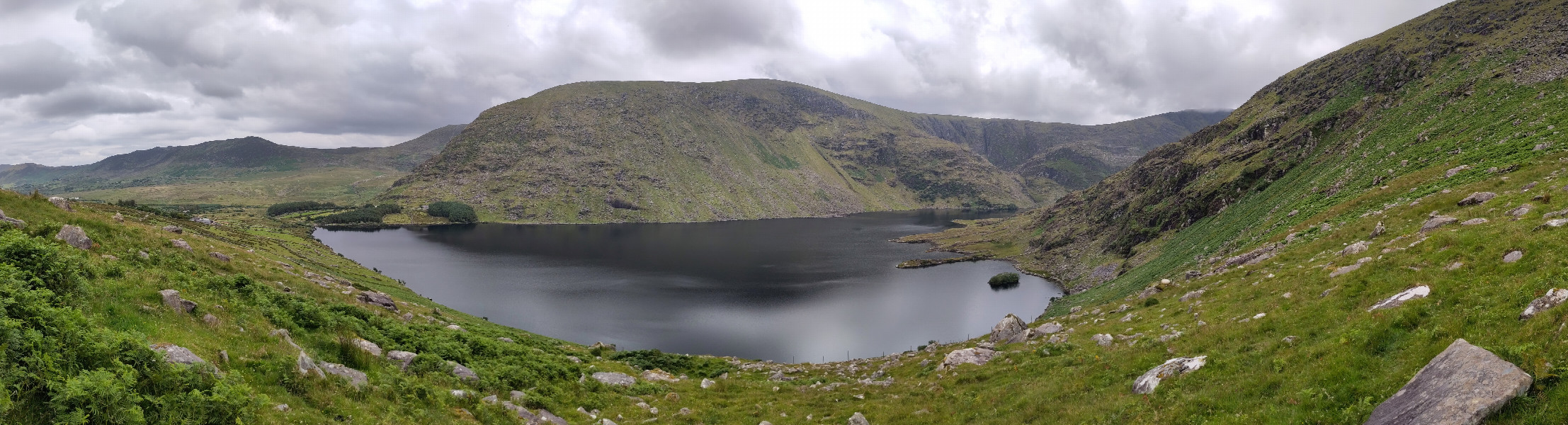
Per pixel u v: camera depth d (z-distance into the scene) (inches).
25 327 567.8
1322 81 7263.8
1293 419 697.6
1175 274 3238.2
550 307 5221.5
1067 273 6958.7
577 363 1704.0
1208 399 836.6
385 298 2309.3
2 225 1243.2
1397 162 3344.0
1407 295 923.4
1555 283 743.7
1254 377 856.3
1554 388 526.3
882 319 4906.5
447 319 2470.5
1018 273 7480.3
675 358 2196.1
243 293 1248.8
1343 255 1610.5
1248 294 1547.7
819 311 5231.3
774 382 1760.6
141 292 908.0
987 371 1432.1
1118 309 2172.7
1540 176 1737.2
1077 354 1374.3
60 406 506.9
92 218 1684.3
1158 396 922.7
